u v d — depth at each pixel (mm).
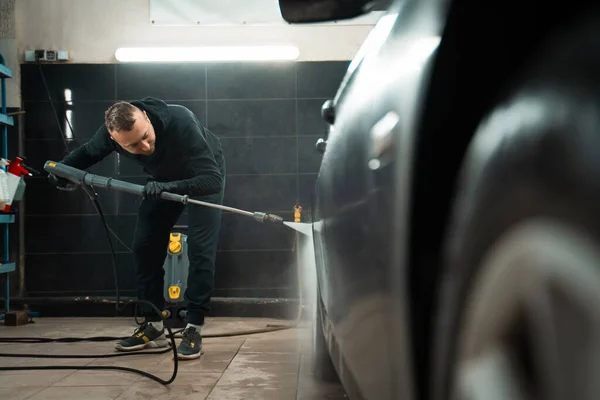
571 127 386
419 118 639
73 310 4902
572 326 369
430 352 631
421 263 637
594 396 348
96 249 5000
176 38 5109
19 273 4965
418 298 642
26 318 4469
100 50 5090
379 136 786
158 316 3180
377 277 786
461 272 541
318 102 5090
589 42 408
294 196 5043
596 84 379
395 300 696
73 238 5000
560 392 383
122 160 5035
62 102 5055
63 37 5090
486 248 490
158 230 3104
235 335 3807
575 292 365
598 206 346
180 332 3852
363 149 901
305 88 5090
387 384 769
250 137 5078
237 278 4992
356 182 942
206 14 5094
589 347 352
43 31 5094
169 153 2902
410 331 653
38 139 5035
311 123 5078
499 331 466
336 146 1208
